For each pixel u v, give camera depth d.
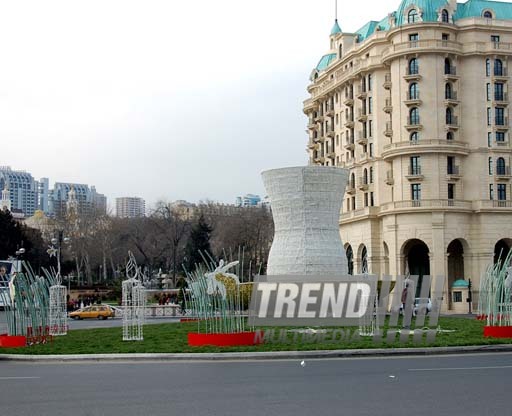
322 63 125.06
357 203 104.50
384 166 98.31
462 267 96.88
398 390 17.44
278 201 49.72
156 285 125.31
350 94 107.38
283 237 49.38
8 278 76.81
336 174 49.47
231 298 31.73
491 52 93.06
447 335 33.56
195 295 32.69
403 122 93.44
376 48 100.88
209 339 29.70
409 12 95.44
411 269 98.25
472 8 97.50
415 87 93.31
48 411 15.18
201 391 17.62
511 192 93.62
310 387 18.09
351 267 105.69
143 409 15.27
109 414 14.75
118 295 102.94
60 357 26.91
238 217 140.25
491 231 90.88
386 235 93.75
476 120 93.31
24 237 115.81
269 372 21.48
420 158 91.75
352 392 17.22
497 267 37.44
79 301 94.75
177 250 144.12
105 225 142.12
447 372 20.84
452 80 93.25
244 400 16.25
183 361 25.62
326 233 49.09
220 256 134.50
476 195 92.62
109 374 21.62
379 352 26.70
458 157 92.50
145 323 49.84
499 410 14.80
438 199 89.50
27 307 33.19
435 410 14.84
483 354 27.16
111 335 38.00
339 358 25.86
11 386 19.09
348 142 109.06
